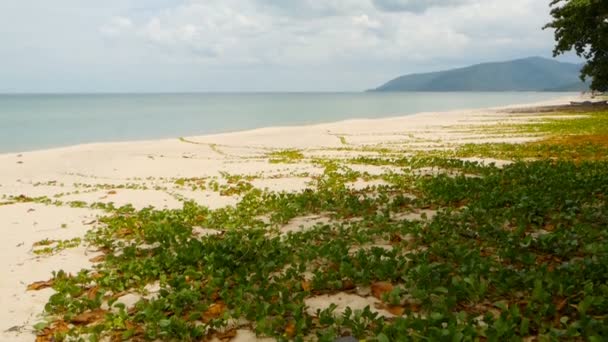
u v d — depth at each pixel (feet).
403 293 20.49
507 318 17.13
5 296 23.11
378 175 55.77
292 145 104.63
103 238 33.04
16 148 112.06
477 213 33.27
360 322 18.16
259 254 27.12
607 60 183.01
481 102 525.75
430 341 15.66
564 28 185.26
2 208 44.88
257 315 18.95
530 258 23.38
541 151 71.82
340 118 238.48
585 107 219.00
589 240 26.27
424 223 32.40
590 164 52.85
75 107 383.65
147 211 40.60
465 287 19.85
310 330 18.12
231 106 419.54
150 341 18.07
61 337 18.17
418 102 550.77
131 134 151.12
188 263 26.20
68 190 55.77
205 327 18.34
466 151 77.41
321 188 49.47
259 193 48.16
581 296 19.08
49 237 34.42
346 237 30.37
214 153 91.56
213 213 39.47
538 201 35.60
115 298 20.86
